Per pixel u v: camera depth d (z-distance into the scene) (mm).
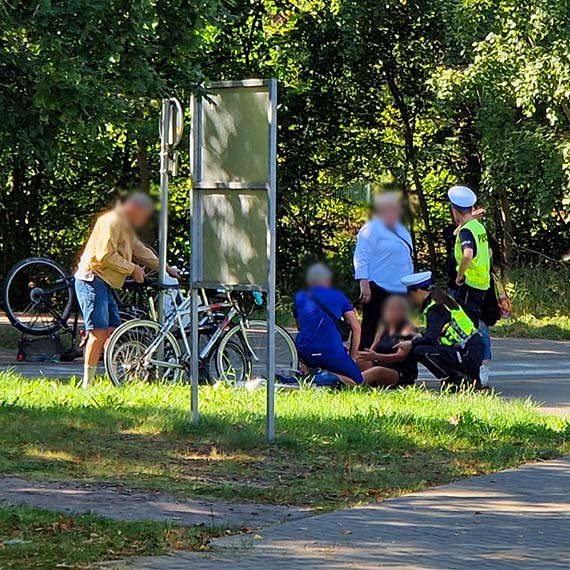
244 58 61625
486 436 19688
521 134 51156
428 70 61062
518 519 14016
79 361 31625
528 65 48750
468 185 61719
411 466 17219
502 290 28547
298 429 19469
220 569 11539
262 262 18422
